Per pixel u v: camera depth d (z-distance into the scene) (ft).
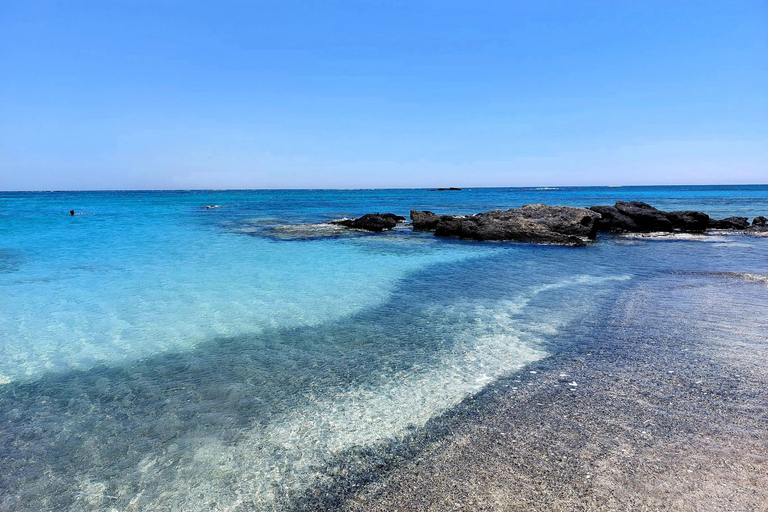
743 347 25.14
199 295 39.24
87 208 213.46
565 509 12.38
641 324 30.01
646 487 13.17
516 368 22.88
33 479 14.25
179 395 20.13
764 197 296.30
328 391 20.44
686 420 17.13
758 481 13.30
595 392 19.84
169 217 152.35
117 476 14.35
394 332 29.07
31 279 45.98
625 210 96.68
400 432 16.80
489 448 15.57
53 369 23.18
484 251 68.03
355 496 13.26
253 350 25.89
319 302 36.88
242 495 13.37
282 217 156.25
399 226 114.62
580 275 48.19
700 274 48.06
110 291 40.68
